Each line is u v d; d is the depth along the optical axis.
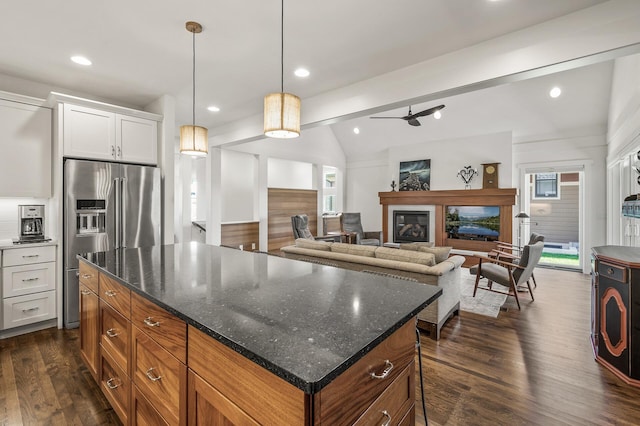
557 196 7.16
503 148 6.21
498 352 2.63
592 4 2.16
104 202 3.29
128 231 3.44
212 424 1.01
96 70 3.19
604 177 5.38
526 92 5.23
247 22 2.39
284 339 0.90
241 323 1.02
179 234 6.12
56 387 2.13
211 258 2.23
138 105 4.22
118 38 2.60
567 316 3.49
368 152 8.57
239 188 6.99
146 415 1.41
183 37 2.59
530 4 2.16
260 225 6.82
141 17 2.31
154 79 3.43
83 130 3.23
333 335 0.93
